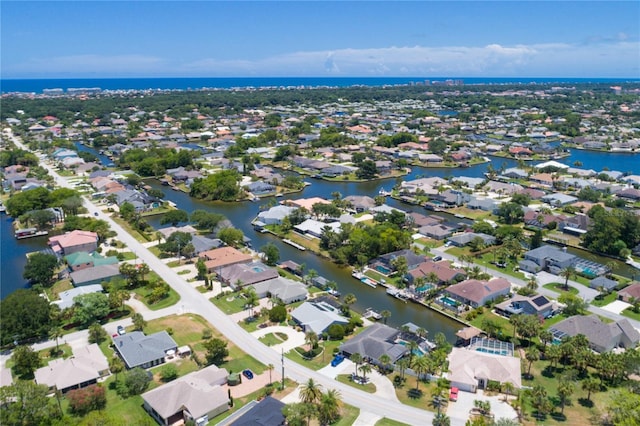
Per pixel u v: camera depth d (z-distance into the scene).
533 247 194.62
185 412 100.38
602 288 157.50
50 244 197.12
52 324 133.88
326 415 98.12
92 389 103.62
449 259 189.12
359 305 155.75
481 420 91.50
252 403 104.88
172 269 178.50
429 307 152.75
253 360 121.69
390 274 175.75
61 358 120.50
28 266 163.12
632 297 151.50
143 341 123.19
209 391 103.75
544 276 173.00
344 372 117.25
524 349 127.12
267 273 168.50
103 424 91.75
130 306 149.62
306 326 136.00
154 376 115.00
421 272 166.38
